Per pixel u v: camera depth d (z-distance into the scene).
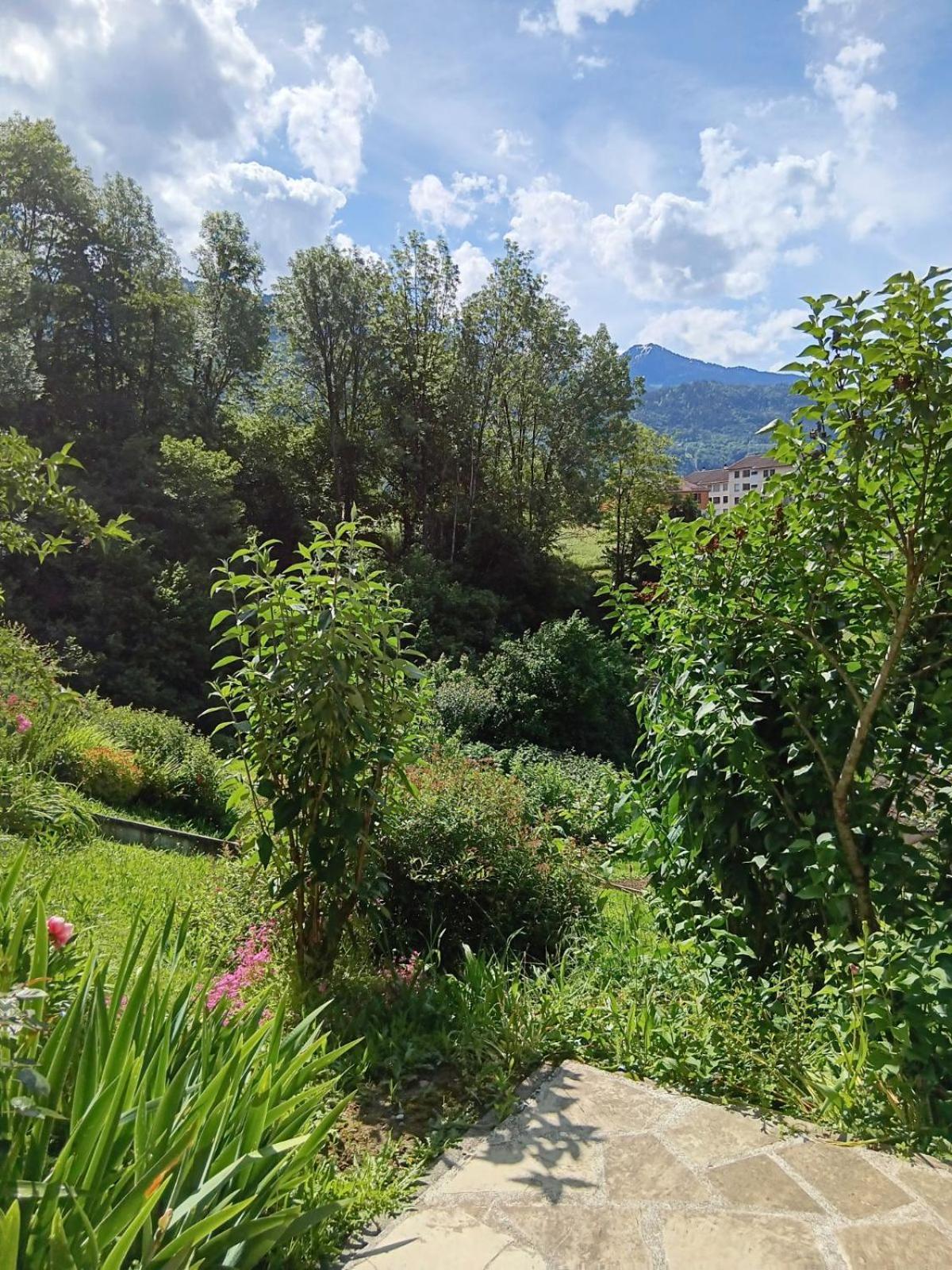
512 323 41.84
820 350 3.02
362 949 4.02
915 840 3.34
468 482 41.34
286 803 3.54
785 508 3.44
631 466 46.12
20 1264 1.43
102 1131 1.69
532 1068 3.10
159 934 2.77
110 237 33.59
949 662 3.32
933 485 3.01
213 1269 1.68
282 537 36.72
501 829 5.06
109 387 33.19
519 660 23.36
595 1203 2.27
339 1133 2.65
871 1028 2.81
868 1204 2.27
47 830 6.66
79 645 22.72
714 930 3.49
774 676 3.58
